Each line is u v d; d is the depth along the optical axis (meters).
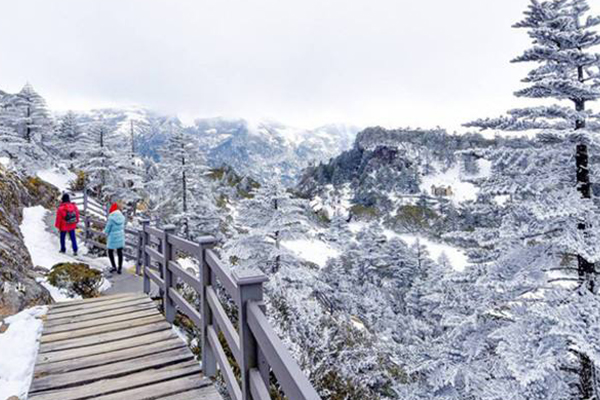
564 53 7.52
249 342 2.08
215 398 3.28
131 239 12.63
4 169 13.95
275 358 1.59
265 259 15.41
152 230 6.37
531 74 8.26
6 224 8.48
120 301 6.23
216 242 3.70
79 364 3.89
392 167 142.25
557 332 6.05
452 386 8.95
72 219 11.16
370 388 10.26
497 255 9.11
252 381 2.00
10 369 3.87
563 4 8.63
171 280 5.27
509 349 6.68
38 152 31.73
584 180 7.72
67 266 7.93
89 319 5.30
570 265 8.27
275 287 11.98
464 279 9.15
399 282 45.91
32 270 7.90
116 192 28.72
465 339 9.24
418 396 9.39
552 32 7.90
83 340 4.54
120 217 9.39
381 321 27.83
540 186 7.72
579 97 7.71
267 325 1.81
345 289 35.06
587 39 7.74
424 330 22.11
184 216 22.00
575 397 6.99
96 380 3.59
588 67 8.08
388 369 12.38
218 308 3.11
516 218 8.46
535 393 6.93
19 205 13.66
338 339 10.41
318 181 157.75
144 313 5.57
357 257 49.78
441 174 137.00
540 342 6.78
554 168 8.12
